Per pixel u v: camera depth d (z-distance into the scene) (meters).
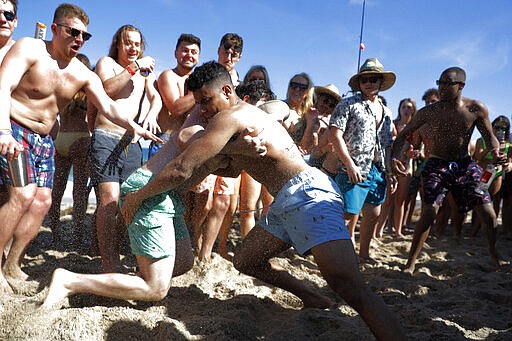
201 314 2.88
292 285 3.13
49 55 3.37
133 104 4.21
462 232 7.32
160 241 2.75
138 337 2.52
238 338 2.55
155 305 3.03
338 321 2.74
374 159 4.72
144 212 2.74
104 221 3.76
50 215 4.82
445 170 4.63
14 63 3.18
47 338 2.42
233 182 4.27
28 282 3.30
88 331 2.48
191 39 4.44
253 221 4.46
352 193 4.58
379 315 2.42
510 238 6.77
